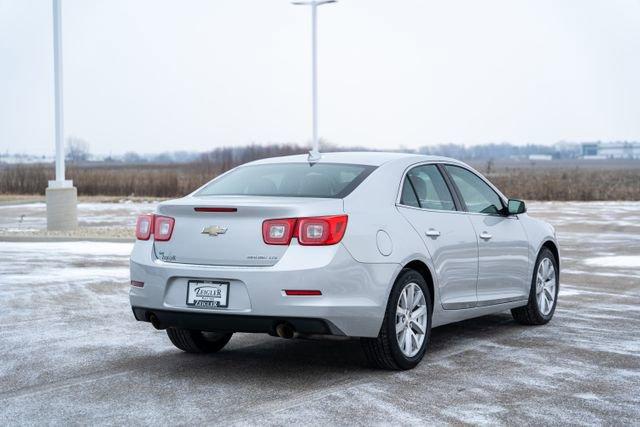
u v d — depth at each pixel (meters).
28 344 7.73
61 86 20.83
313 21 34.66
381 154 7.50
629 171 98.69
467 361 7.00
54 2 20.67
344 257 6.16
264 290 6.05
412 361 6.70
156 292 6.44
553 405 5.64
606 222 25.06
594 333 8.27
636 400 5.79
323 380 6.36
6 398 5.87
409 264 6.85
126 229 20.80
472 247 7.56
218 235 6.28
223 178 7.31
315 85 34.81
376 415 5.39
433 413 5.44
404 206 6.90
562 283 11.96
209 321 6.26
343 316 6.13
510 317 9.31
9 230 20.77
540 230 8.84
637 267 13.90
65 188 20.56
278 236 6.12
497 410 5.52
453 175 7.81
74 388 6.14
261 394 5.94
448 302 7.25
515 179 50.75
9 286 11.50
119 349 7.53
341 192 6.53
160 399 5.82
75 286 11.52
